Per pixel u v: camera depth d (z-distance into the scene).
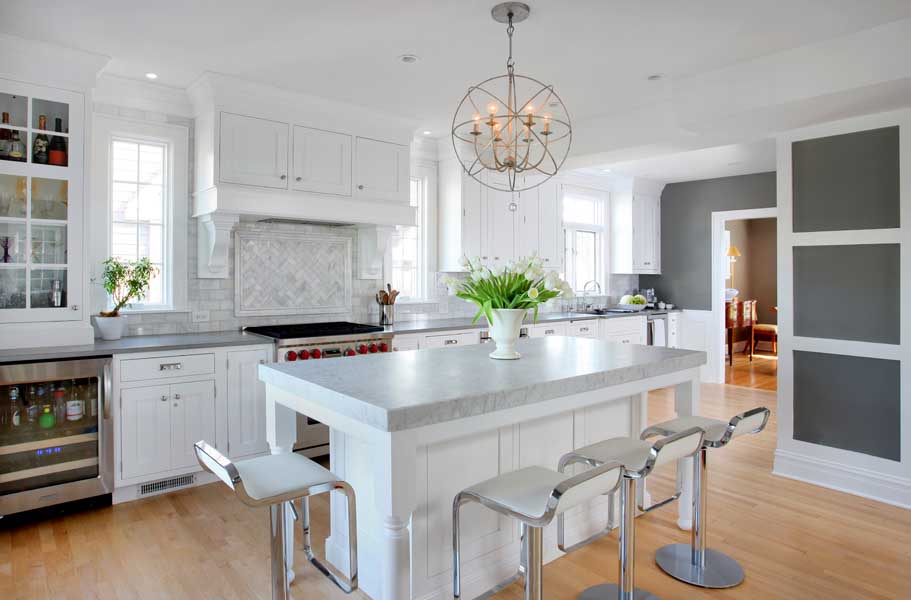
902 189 3.24
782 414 3.76
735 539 2.83
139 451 3.20
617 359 2.66
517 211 5.57
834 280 3.54
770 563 2.60
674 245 7.21
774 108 3.19
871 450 3.41
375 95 3.86
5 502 2.81
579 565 2.60
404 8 2.62
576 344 3.24
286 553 2.42
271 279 4.26
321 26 2.81
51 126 3.14
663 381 2.69
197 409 3.40
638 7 2.59
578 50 3.08
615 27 2.80
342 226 4.59
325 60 3.24
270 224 4.24
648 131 3.96
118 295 3.67
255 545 2.73
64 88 3.15
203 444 1.78
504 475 1.99
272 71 3.43
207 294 3.99
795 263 3.70
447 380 2.12
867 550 2.72
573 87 3.64
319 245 4.50
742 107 3.27
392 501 1.72
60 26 2.83
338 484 1.85
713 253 6.85
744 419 2.33
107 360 3.05
